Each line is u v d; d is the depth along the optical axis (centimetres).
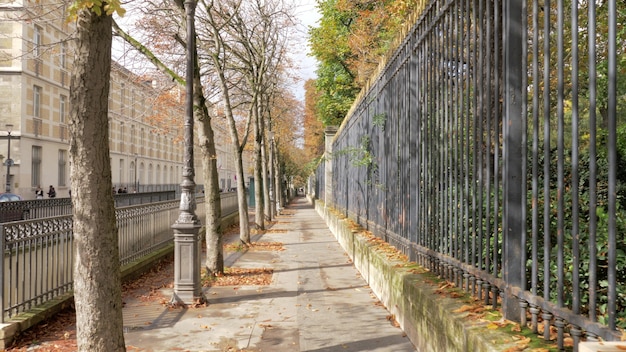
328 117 3259
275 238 1841
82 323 400
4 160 3450
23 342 568
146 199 3127
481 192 414
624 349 157
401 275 594
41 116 3772
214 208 1024
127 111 5444
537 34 318
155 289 901
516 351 289
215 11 1469
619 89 501
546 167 304
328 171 2612
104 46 398
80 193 398
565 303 329
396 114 798
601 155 444
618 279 356
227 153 9700
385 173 912
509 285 354
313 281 956
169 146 7350
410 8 1179
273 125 3294
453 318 377
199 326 647
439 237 549
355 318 664
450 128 496
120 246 976
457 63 480
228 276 1021
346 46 2456
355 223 1417
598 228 359
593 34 257
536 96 318
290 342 569
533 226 322
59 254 727
